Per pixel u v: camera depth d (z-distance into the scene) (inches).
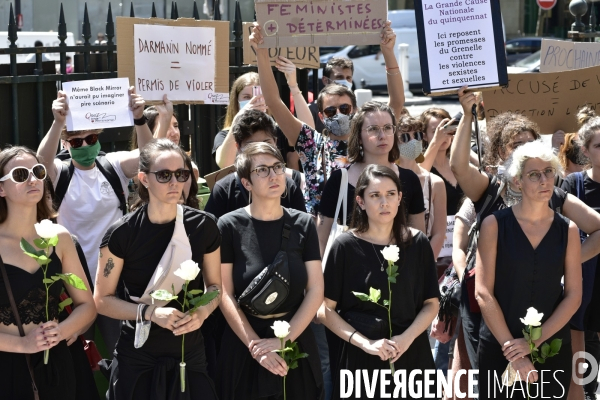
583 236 195.9
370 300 162.4
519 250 163.9
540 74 243.1
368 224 168.9
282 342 152.2
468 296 175.3
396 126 197.5
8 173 144.6
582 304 195.3
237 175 177.6
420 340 169.2
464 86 183.8
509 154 196.2
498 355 167.6
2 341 142.1
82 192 192.2
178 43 215.3
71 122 189.6
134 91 199.8
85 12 250.7
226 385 162.9
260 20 200.5
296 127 209.3
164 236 153.0
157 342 153.3
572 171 228.7
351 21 201.3
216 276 158.9
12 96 233.8
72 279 143.4
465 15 183.9
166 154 150.5
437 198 208.2
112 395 156.6
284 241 162.6
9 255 145.6
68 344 154.1
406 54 905.5
